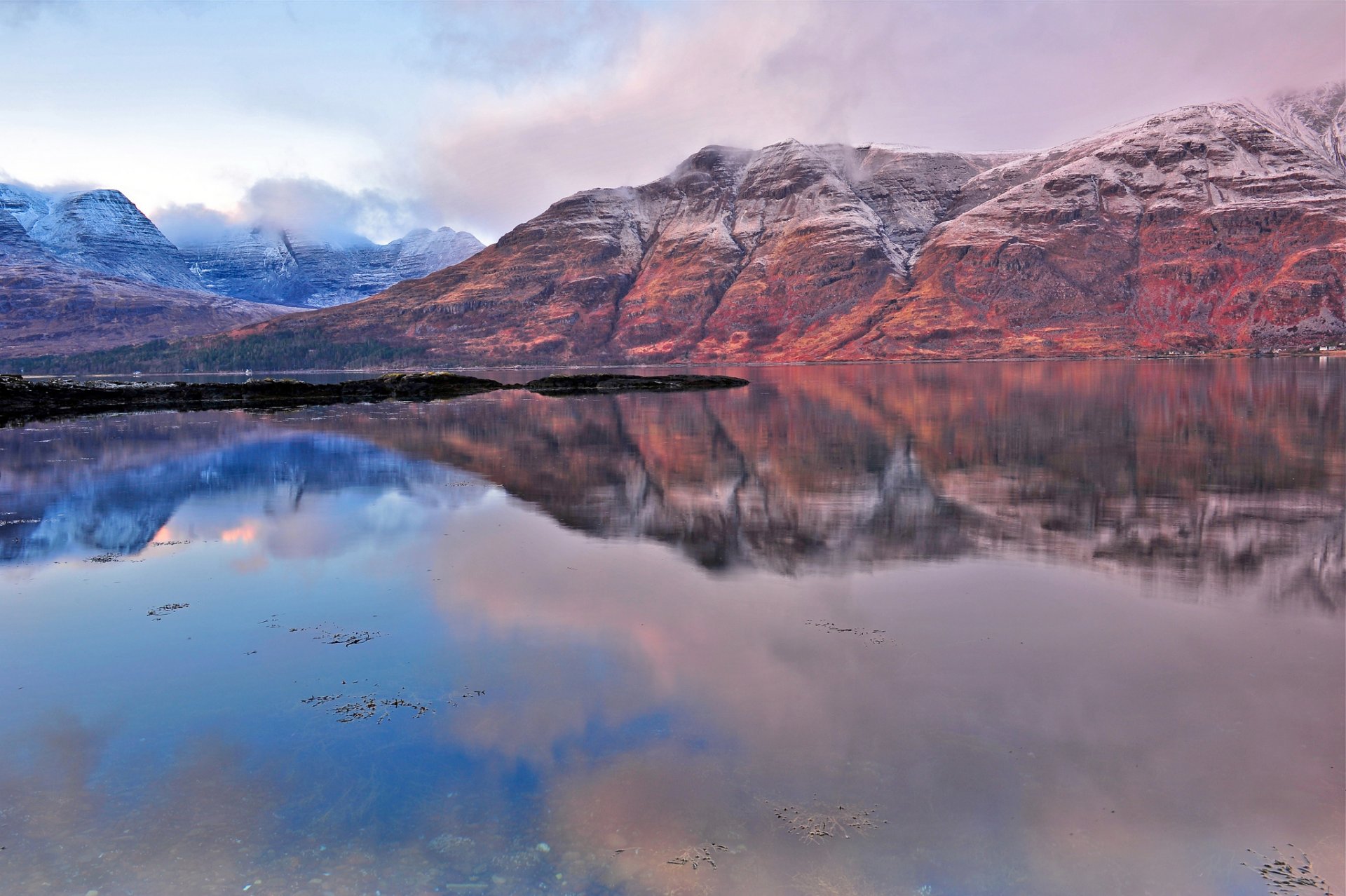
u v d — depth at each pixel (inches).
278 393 2918.3
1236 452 1040.2
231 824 248.2
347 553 581.0
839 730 297.3
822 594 468.1
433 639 402.0
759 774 268.5
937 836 234.4
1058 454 1045.2
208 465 1065.5
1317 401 1829.5
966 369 4835.1
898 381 3462.1
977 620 417.7
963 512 700.0
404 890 217.3
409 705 326.0
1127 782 259.3
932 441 1226.6
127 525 687.7
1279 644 375.2
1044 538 600.1
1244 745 280.7
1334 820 238.2
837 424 1549.0
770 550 574.6
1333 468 902.4
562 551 578.6
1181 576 495.5
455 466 1042.7
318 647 393.7
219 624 431.5
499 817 248.4
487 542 609.9
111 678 360.2
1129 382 2817.4
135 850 235.9
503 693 335.0
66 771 280.8
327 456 1149.1
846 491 808.3
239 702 332.2
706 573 516.1
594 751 286.2
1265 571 502.0
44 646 400.8
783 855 228.2
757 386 3346.5
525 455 1147.9
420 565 544.1
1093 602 446.6
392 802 258.1
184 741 300.5
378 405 2493.8
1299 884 212.5
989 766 270.5
